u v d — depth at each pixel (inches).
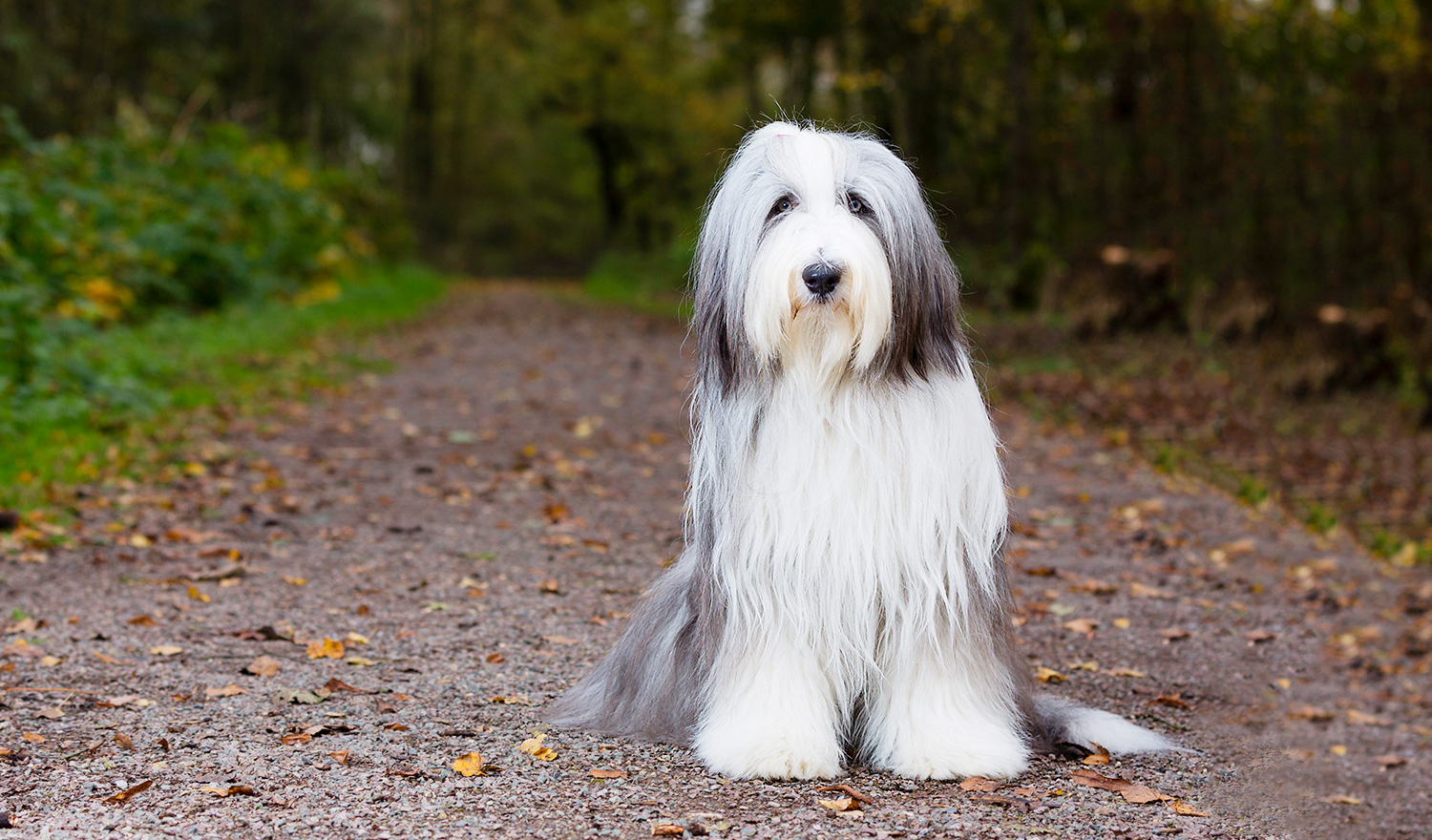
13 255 374.9
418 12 1722.4
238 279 573.9
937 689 117.1
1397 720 189.6
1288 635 199.3
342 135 1785.2
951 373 114.3
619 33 1625.2
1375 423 410.9
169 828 102.7
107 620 172.9
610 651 141.6
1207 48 614.5
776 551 111.9
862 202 111.7
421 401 413.1
